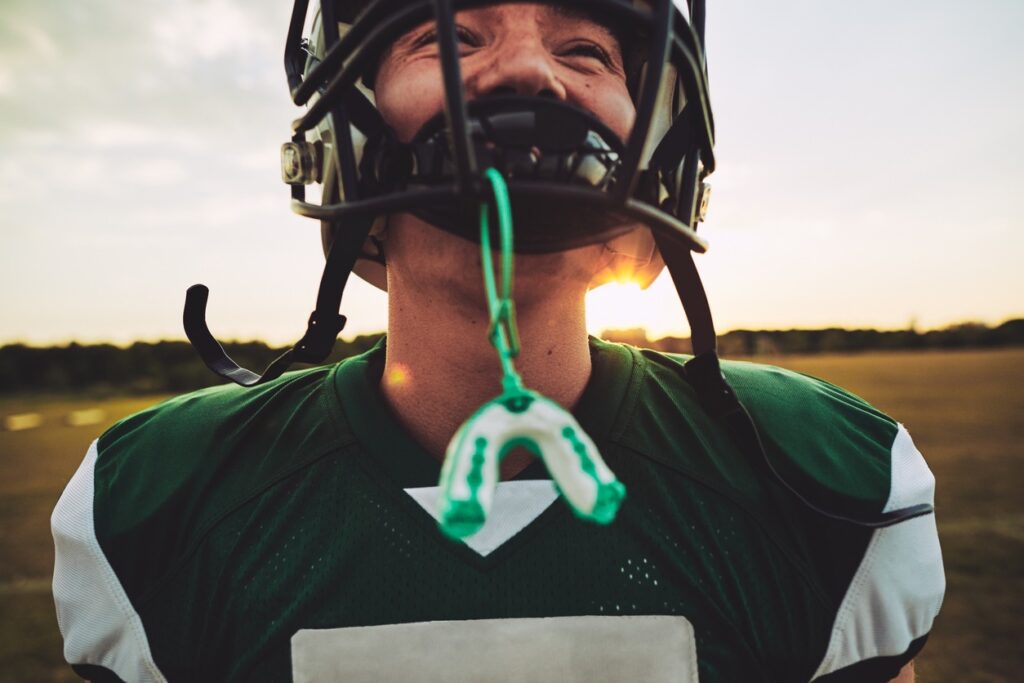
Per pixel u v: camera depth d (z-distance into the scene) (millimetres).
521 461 786
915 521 849
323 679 710
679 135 837
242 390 985
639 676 713
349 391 871
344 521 771
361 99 760
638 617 727
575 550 746
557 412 482
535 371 811
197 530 803
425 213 668
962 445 8859
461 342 780
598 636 718
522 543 747
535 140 615
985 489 6359
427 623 719
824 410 942
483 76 725
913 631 839
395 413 844
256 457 846
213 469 843
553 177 612
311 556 759
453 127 554
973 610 3744
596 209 663
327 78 799
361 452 808
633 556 750
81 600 822
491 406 480
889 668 821
